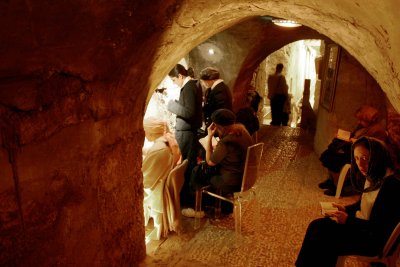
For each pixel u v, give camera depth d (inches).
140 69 99.2
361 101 224.7
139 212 123.6
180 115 175.6
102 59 80.5
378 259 99.0
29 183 68.0
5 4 51.3
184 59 259.8
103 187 96.3
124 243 112.7
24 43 58.7
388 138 100.8
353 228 97.3
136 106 111.9
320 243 98.0
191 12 95.9
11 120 62.7
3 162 62.1
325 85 263.6
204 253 137.5
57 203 76.5
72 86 76.8
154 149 140.6
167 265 128.0
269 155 272.2
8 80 61.4
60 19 61.2
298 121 520.1
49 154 72.9
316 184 211.9
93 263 93.1
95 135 89.7
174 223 145.9
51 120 72.2
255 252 139.2
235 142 143.4
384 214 93.9
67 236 80.7
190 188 162.6
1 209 62.3
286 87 393.1
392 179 94.7
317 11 96.5
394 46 66.7
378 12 63.1
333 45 241.8
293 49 587.8
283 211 174.6
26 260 68.3
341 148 188.4
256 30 250.5
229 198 159.3
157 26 88.1
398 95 81.7
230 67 267.4
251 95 333.1
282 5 107.7
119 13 72.4
